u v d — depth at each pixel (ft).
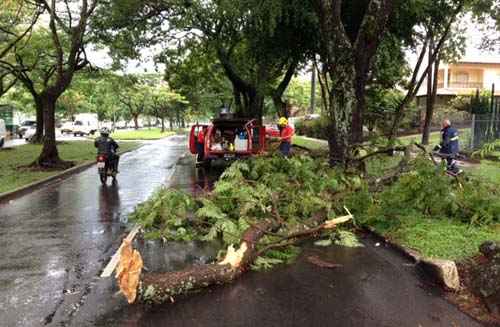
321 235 25.49
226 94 143.43
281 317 15.23
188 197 26.66
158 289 16.65
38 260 21.38
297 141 103.96
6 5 68.59
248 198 26.05
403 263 20.54
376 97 78.38
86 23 63.36
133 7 63.16
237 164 30.60
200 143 60.23
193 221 26.21
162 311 15.76
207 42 72.13
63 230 27.22
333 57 37.83
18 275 19.36
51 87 61.21
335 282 18.31
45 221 29.71
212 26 67.51
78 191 42.60
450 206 26.45
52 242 24.49
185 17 62.64
